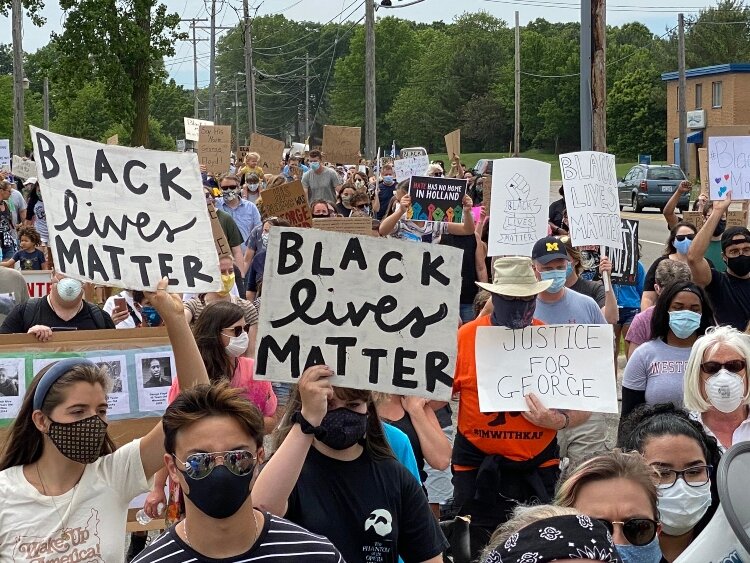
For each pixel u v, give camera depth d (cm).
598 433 658
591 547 253
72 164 497
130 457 411
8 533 398
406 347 397
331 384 388
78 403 396
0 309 909
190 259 497
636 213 4212
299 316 395
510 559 256
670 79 6838
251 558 315
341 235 396
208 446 312
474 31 11706
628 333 747
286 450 375
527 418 544
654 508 340
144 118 4366
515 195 970
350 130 2903
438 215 1284
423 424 540
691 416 464
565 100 10550
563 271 667
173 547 318
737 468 245
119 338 664
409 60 12450
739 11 8281
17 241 1897
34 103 8731
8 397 648
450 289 398
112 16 4191
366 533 385
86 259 493
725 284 826
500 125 10969
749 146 1130
